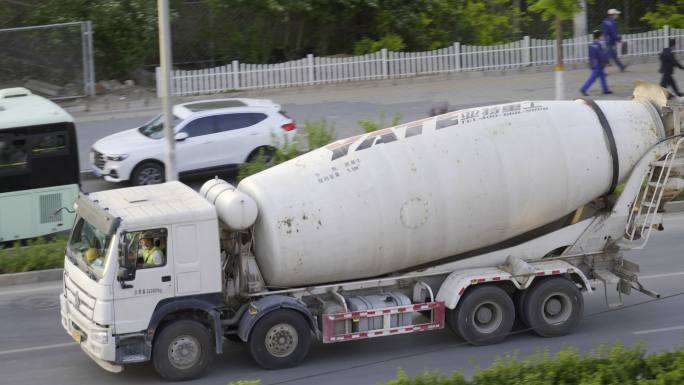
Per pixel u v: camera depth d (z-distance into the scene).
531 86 117.06
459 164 49.84
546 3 85.31
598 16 144.12
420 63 123.56
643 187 53.91
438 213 49.47
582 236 53.66
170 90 69.00
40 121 71.00
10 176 70.50
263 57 131.00
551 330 51.56
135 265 45.12
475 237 51.00
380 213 48.53
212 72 116.62
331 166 48.81
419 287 51.06
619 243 54.25
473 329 50.59
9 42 113.56
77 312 47.06
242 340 48.25
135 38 120.69
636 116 53.25
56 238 72.19
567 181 51.59
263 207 47.38
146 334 45.47
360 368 48.25
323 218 47.72
